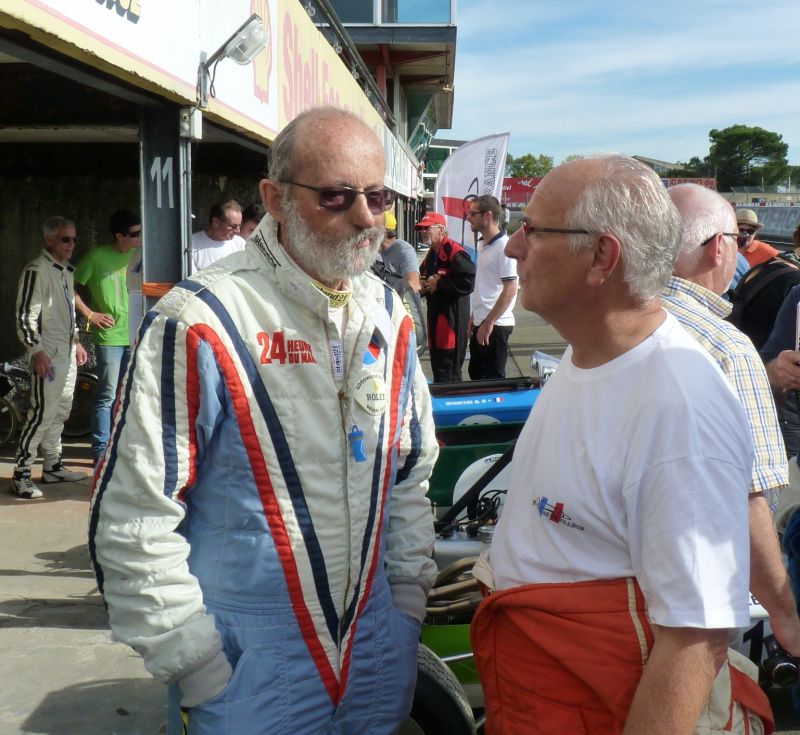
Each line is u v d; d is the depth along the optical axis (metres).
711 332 2.08
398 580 2.12
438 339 7.73
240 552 1.80
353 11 20.09
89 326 6.33
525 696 1.73
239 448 1.77
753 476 1.95
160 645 1.71
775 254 6.38
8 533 5.30
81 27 2.88
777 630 1.94
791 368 2.64
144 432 1.72
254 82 5.23
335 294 1.86
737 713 1.72
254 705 1.77
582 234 1.61
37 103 4.56
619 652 1.59
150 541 1.72
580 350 1.69
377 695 2.01
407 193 21.67
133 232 6.16
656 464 1.52
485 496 3.43
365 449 1.90
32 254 7.41
